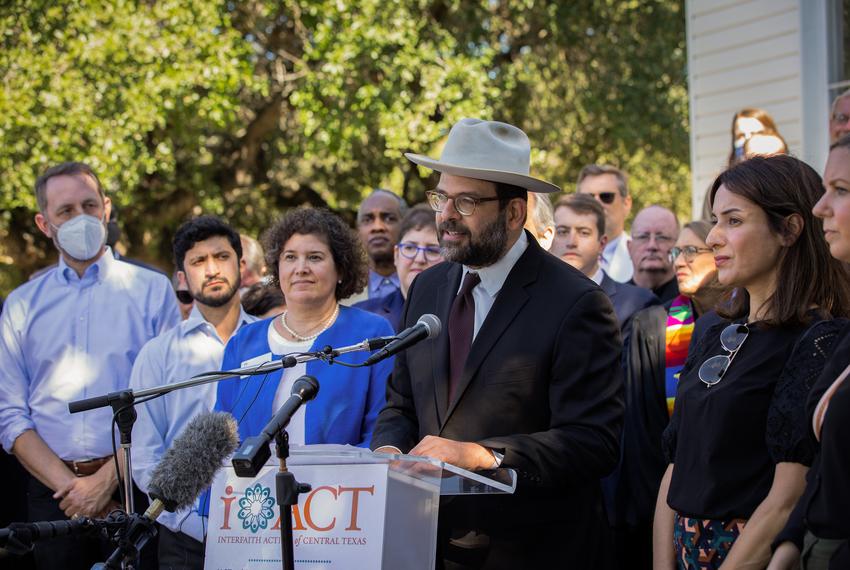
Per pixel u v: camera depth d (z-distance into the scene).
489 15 14.54
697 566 3.02
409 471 3.01
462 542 3.39
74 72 11.56
